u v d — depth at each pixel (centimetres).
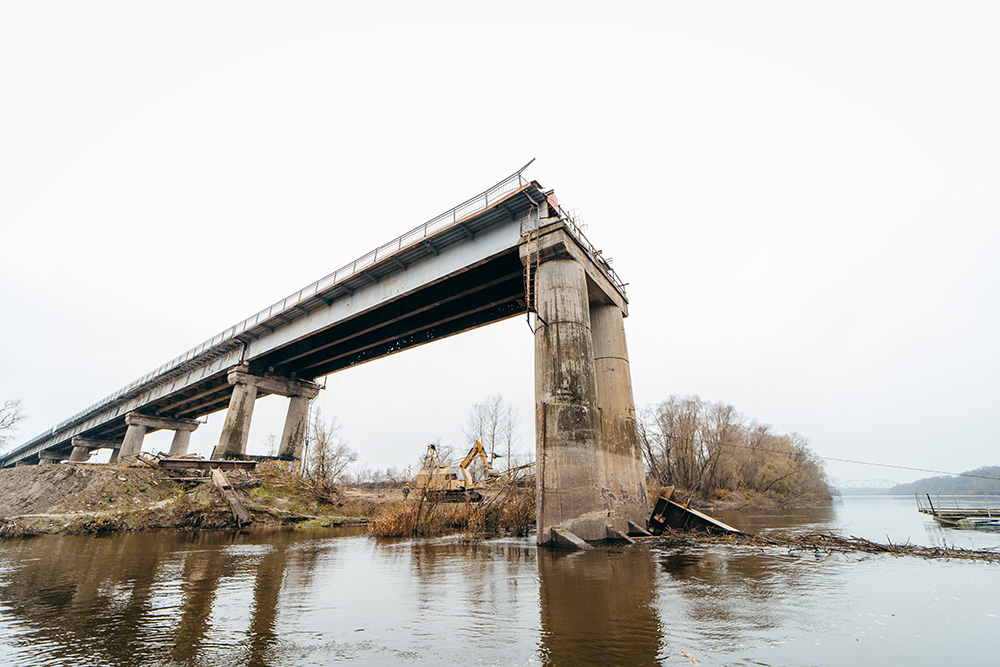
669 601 760
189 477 2962
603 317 2689
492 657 509
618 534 1738
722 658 499
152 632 614
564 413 1867
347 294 3528
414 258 3034
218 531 2366
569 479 1748
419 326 3606
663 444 5519
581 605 743
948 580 933
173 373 5403
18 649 545
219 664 497
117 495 2505
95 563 1240
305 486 3294
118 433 8244
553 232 2250
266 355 4447
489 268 2911
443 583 955
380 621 667
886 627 611
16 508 2312
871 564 1149
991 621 639
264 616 699
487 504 2461
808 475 7250
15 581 979
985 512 2950
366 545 1708
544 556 1359
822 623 629
